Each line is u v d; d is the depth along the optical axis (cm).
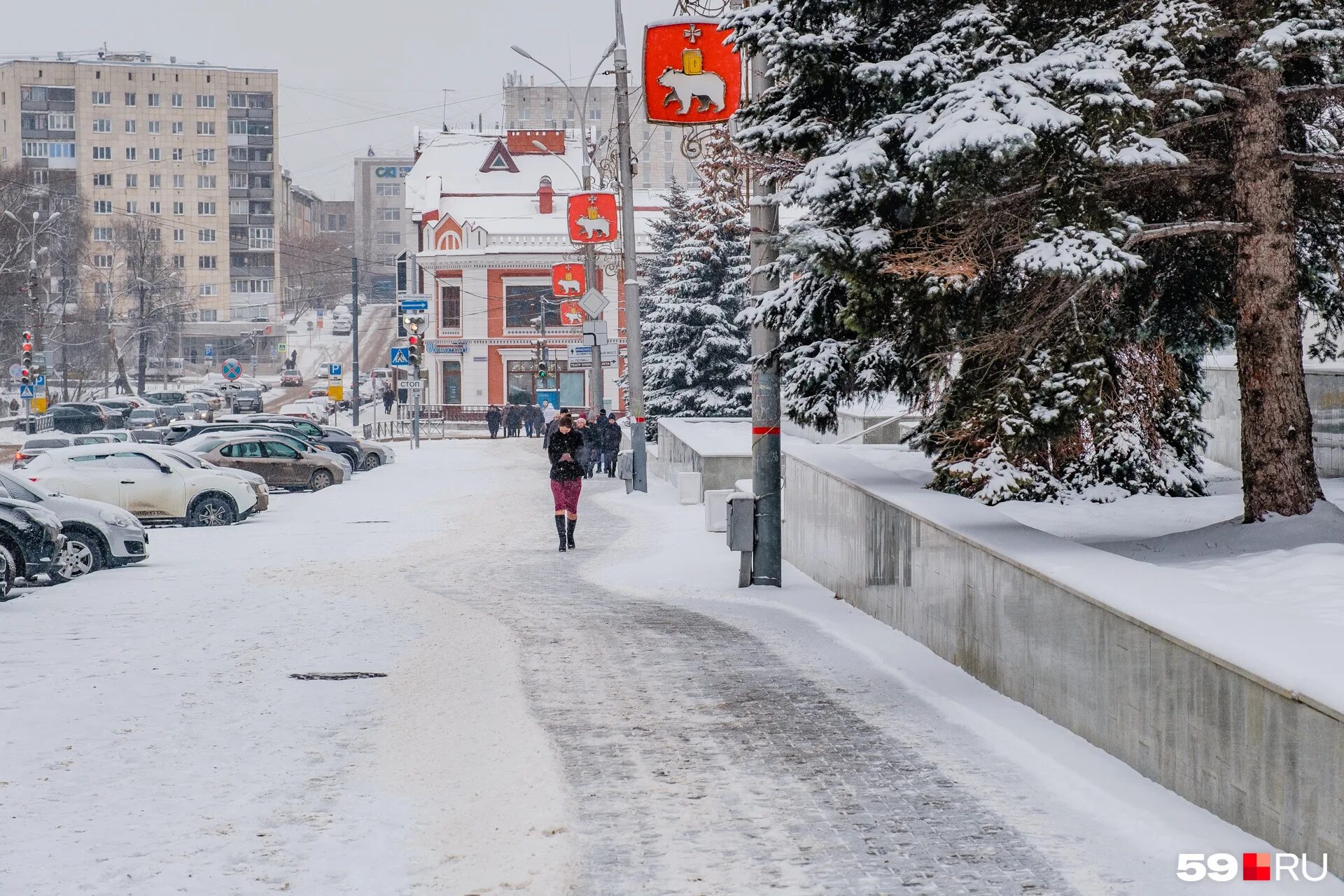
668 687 2072
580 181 17688
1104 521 3058
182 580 3600
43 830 1359
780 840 1324
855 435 4956
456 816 1403
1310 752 1184
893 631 2586
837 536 3117
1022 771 1572
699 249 10012
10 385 18462
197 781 1547
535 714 1881
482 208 16838
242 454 7281
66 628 2725
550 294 16175
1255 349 2364
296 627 2709
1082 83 2056
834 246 2173
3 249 17575
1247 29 2156
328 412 17275
